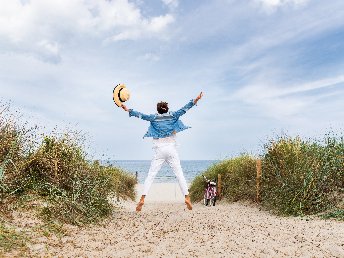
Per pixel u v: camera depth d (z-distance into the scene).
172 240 6.12
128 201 14.45
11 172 7.37
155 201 16.86
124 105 7.57
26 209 6.71
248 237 6.13
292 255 5.16
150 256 5.12
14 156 7.74
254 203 11.23
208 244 5.71
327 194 9.62
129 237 6.40
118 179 15.33
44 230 6.11
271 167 10.79
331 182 9.83
